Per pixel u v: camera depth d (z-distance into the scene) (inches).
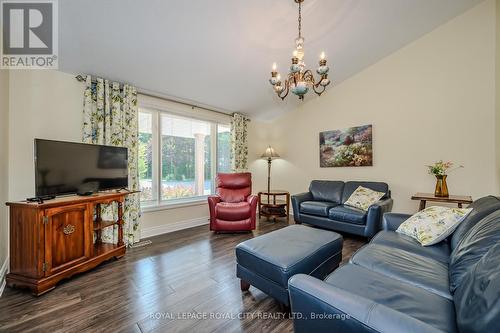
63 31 82.9
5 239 83.5
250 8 88.4
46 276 73.4
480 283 28.2
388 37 126.1
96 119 110.1
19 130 91.2
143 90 129.8
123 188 110.3
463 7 115.5
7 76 86.4
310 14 97.1
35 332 55.9
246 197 154.5
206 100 154.5
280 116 203.3
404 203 139.4
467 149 119.6
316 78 150.8
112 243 106.3
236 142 179.6
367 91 152.9
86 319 60.6
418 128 134.1
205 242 121.4
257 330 56.8
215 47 105.1
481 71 115.7
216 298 70.2
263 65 125.0
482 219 52.6
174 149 151.9
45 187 78.7
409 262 56.3
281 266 59.7
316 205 140.2
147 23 85.7
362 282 47.0
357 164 157.2
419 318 35.7
